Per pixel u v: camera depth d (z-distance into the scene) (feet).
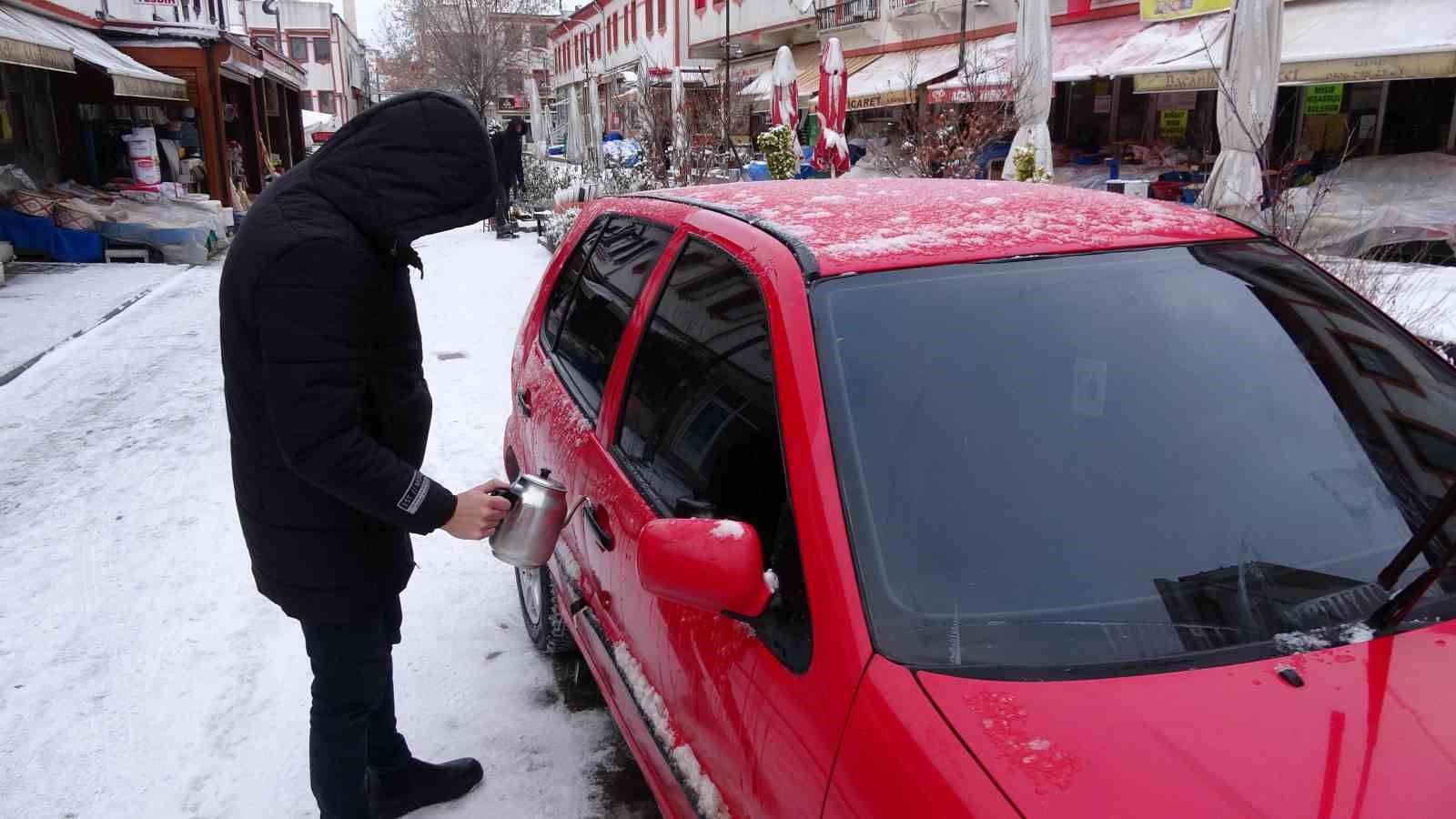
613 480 8.05
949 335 6.31
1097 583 5.35
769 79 76.28
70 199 44.57
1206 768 4.28
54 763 10.17
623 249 10.07
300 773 9.95
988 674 4.84
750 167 44.96
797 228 7.29
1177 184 38.58
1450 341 14.42
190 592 13.87
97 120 53.31
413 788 9.14
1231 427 6.20
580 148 86.53
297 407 6.44
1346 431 6.33
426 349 28.04
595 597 8.73
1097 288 6.81
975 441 5.86
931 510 5.55
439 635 12.53
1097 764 4.31
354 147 6.59
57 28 47.01
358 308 6.57
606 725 10.49
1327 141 41.83
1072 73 45.06
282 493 7.10
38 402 23.45
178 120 60.13
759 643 5.65
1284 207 19.39
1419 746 4.39
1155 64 41.91
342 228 6.51
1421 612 5.28
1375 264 19.01
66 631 12.86
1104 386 6.25
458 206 6.72
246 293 6.47
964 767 4.35
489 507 7.39
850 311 6.33
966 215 7.64
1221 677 4.81
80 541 15.65
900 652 4.97
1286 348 6.75
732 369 6.87
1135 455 5.96
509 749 10.12
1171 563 5.48
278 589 7.40
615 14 151.12
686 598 5.53
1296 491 5.95
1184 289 6.96
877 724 4.67
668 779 6.85
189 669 11.90
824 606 5.23
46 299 35.32
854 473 5.62
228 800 9.57
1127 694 4.70
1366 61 33.12
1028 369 6.22
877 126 67.46
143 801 9.59
